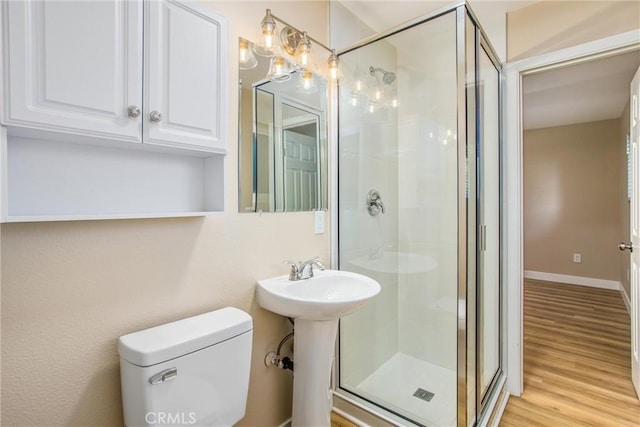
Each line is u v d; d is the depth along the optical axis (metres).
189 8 1.01
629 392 1.99
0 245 0.80
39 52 0.72
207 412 1.03
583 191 4.46
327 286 1.58
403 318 2.23
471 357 1.63
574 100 3.48
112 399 0.99
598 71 2.71
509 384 2.01
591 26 1.74
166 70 0.95
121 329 1.01
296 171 1.64
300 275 1.50
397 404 1.76
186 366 0.97
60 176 0.88
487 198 1.87
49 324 0.88
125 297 1.02
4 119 0.68
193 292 1.20
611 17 1.69
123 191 1.01
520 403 1.91
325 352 1.45
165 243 1.12
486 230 1.86
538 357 2.45
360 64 1.98
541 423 1.73
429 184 2.06
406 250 2.22
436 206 2.04
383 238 2.17
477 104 1.67
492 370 1.99
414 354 2.17
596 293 4.07
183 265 1.17
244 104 1.39
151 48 0.92
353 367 1.97
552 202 4.69
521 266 2.00
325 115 1.81
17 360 0.83
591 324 3.08
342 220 1.92
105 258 0.98
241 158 1.37
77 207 0.92
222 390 1.07
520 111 1.99
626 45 1.65
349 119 1.94
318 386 1.46
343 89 1.91
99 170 0.96
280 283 1.44
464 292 1.60
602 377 2.16
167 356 0.93
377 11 1.97
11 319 0.82
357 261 2.01
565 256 4.61
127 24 0.87
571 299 3.85
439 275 2.04
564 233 4.61
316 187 1.76
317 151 1.76
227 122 1.14
